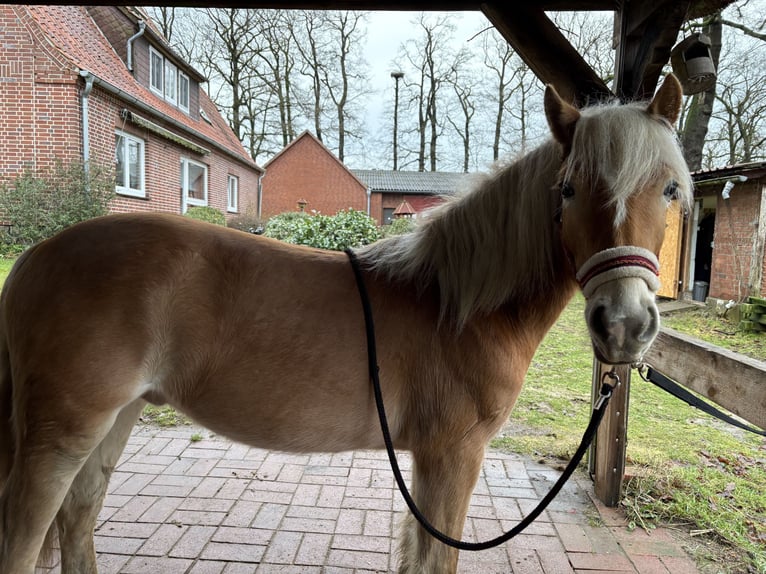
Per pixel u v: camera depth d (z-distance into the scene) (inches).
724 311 288.7
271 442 55.9
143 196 370.0
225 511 88.9
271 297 53.1
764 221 275.9
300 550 78.5
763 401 59.6
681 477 101.4
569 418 137.1
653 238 45.6
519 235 55.4
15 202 281.6
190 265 52.1
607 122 46.4
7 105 287.9
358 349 53.7
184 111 477.7
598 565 76.4
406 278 58.1
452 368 54.8
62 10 344.8
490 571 74.8
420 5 90.9
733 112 459.2
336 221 273.0
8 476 54.1
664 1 73.5
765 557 77.4
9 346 53.9
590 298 45.9
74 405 48.8
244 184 635.5
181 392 53.7
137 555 76.0
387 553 78.3
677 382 81.4
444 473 55.7
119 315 49.6
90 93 300.8
